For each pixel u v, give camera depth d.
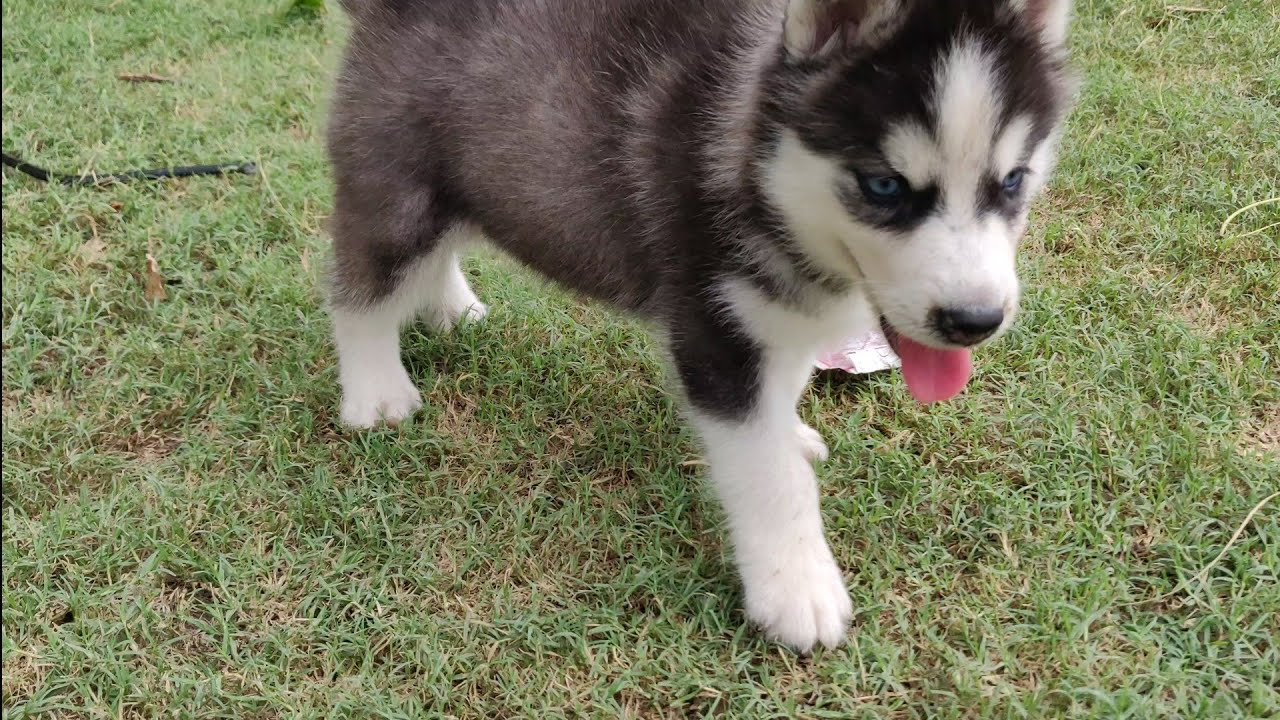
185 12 1.31
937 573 0.66
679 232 0.64
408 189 0.72
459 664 0.63
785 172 0.59
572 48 0.67
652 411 0.78
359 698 0.62
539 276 0.74
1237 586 0.63
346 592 0.67
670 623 0.65
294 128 1.06
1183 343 0.76
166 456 0.75
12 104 1.05
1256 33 1.06
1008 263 0.57
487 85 0.69
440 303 0.83
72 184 0.94
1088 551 0.66
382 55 0.71
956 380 0.62
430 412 0.78
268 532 0.70
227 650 0.64
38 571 0.67
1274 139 0.92
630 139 0.65
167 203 0.94
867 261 0.59
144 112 1.05
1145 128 0.94
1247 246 0.84
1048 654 0.62
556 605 0.67
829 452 0.74
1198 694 0.59
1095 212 0.89
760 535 0.64
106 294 0.85
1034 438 0.72
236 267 0.88
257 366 0.80
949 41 0.56
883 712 0.60
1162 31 1.09
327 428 0.77
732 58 0.63
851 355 0.78
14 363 0.79
